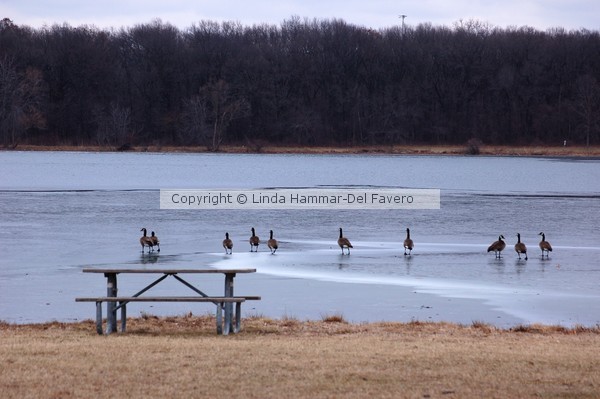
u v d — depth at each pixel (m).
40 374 39.91
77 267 88.94
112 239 112.88
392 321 61.34
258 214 148.12
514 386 38.53
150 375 39.84
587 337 52.81
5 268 87.56
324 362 42.66
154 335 51.25
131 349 45.53
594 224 136.50
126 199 171.12
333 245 109.75
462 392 37.44
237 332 52.38
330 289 76.75
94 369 40.91
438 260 96.19
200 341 48.47
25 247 103.88
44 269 87.12
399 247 107.88
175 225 130.38
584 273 87.56
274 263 93.44
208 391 37.28
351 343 48.41
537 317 65.25
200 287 76.25
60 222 130.75
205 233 121.25
